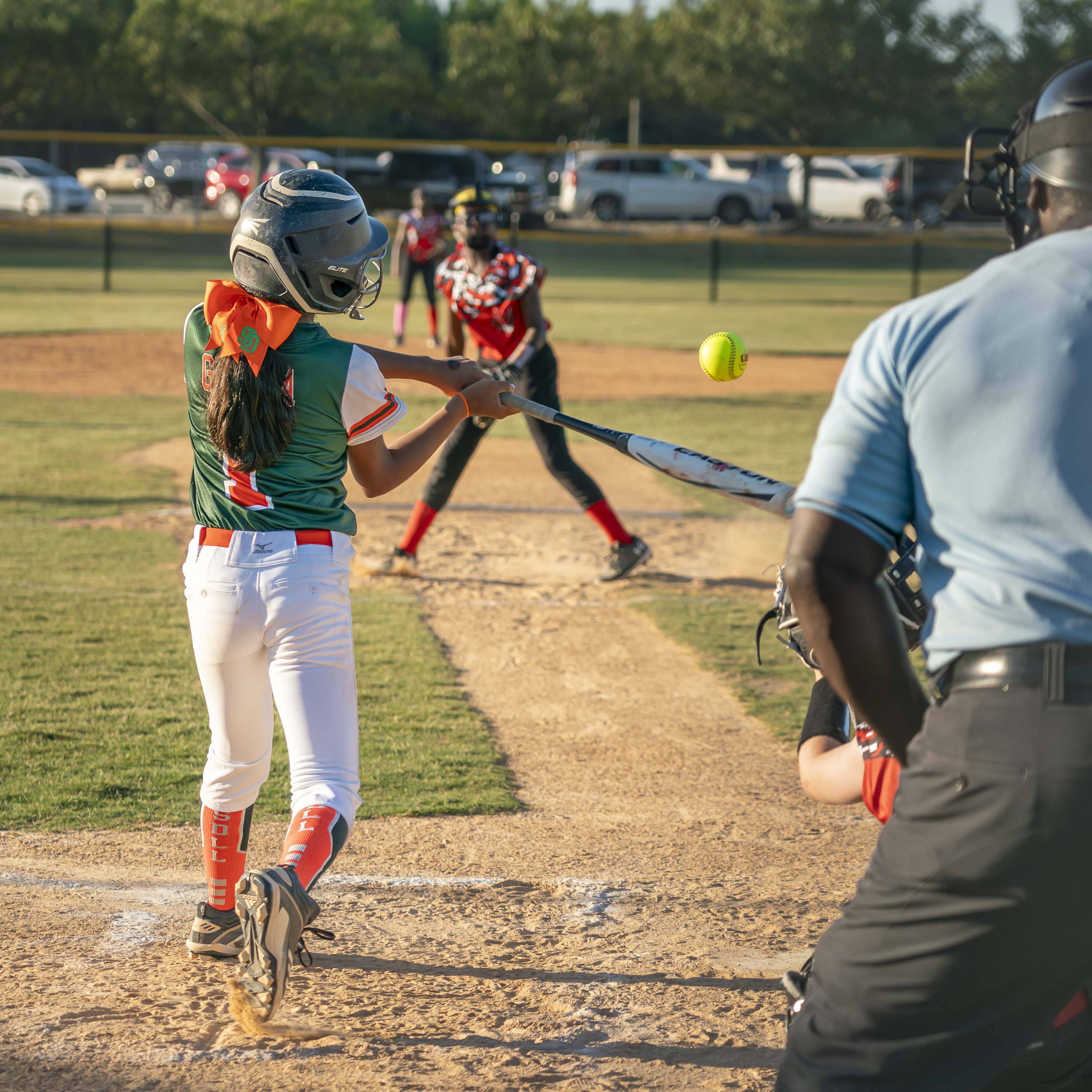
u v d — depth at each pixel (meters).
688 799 7.31
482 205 11.04
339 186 4.64
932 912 2.89
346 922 5.61
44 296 37.59
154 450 17.69
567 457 11.77
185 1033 4.58
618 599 11.65
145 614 10.55
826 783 4.13
